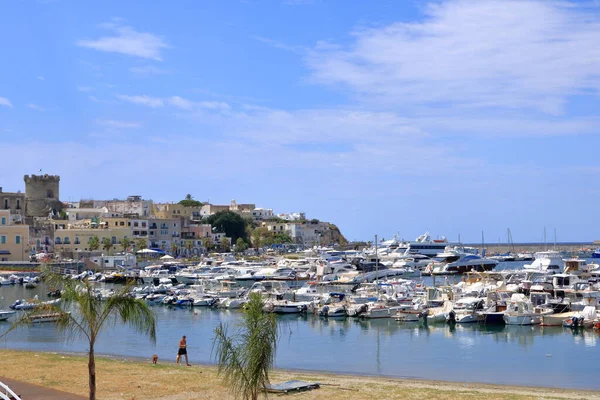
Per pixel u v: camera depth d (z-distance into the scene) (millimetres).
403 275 172750
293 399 41812
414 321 91062
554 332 80375
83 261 185375
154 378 48188
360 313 96875
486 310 89750
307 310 101938
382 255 198750
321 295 110688
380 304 98500
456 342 74875
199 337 79688
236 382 33375
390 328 86500
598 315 82438
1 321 92438
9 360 56594
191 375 49500
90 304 35438
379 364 62750
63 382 46281
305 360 65000
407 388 46938
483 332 81500
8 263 171250
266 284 127312
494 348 70812
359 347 72625
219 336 33688
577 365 61562
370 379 53656
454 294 102375
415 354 67938
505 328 84000
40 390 42781
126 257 190250
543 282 116062
